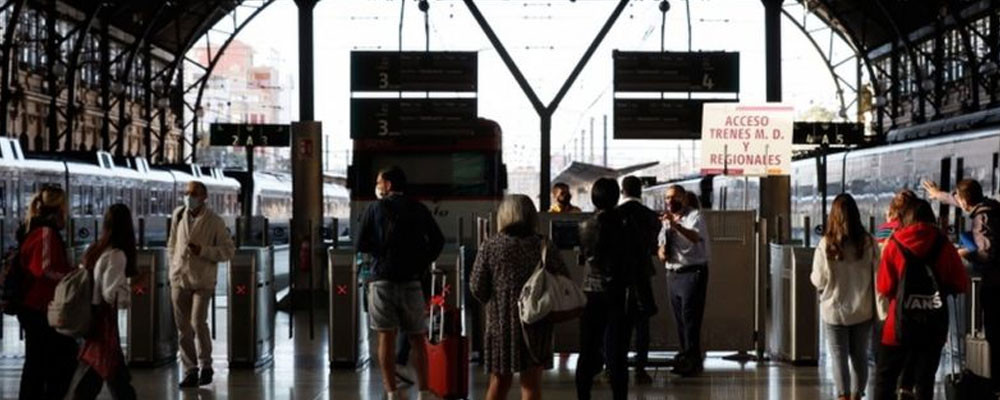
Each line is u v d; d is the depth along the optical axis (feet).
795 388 40.11
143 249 45.75
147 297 45.19
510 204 31.30
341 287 45.21
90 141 142.72
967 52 123.65
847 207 33.71
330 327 45.27
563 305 30.48
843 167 105.50
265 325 46.65
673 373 43.11
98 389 32.30
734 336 45.91
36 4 123.34
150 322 45.21
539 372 31.27
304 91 82.28
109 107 135.85
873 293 33.73
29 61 126.21
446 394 35.40
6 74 108.06
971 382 33.37
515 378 42.93
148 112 148.46
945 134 81.05
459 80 89.92
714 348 45.85
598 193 34.94
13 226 85.76
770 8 87.35
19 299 33.32
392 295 35.65
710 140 51.06
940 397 38.09
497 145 84.53
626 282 34.63
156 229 122.93
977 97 123.44
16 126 123.03
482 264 31.19
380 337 35.88
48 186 33.99
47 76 126.41
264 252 46.73
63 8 127.95
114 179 110.22
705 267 42.19
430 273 39.19
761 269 45.78
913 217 32.17
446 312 35.60
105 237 32.19
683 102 93.20
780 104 50.88
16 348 51.96
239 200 153.89
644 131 92.94
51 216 33.81
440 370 35.37
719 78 93.09
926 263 31.71
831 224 33.73
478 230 44.32
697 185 133.59
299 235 75.92
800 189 118.01
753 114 50.98
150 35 147.54
